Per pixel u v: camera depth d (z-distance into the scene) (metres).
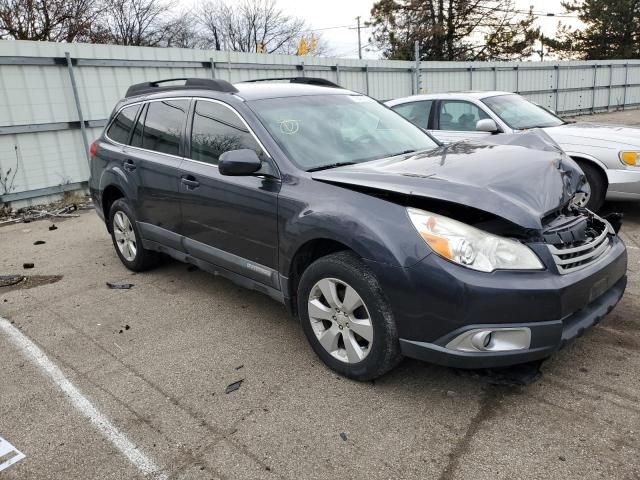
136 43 27.70
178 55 10.53
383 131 4.06
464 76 19.23
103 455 2.60
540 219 2.68
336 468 2.42
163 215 4.48
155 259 5.22
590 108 25.08
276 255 3.40
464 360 2.62
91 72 9.35
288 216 3.23
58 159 9.12
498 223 2.76
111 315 4.30
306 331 3.30
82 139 9.38
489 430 2.62
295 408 2.89
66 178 9.25
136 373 3.36
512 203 2.67
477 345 2.57
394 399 2.92
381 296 2.80
